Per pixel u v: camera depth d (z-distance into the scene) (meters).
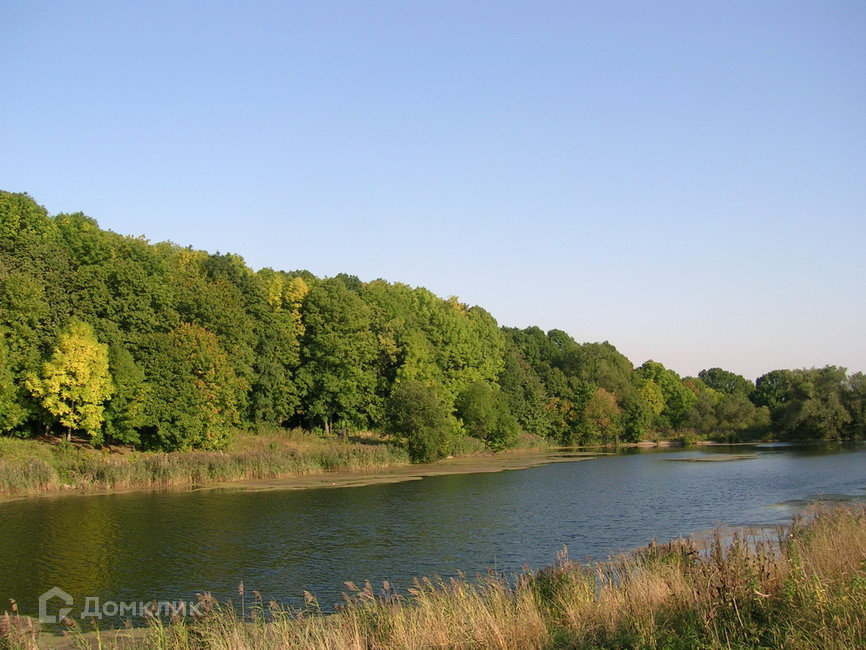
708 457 81.56
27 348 53.91
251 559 27.80
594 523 35.50
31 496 45.00
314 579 24.75
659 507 40.84
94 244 63.47
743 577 13.92
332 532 33.38
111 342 58.06
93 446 56.78
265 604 21.61
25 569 26.23
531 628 13.93
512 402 106.62
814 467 64.31
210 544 30.59
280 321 79.06
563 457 86.12
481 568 25.92
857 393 99.44
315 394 79.56
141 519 36.78
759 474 59.38
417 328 93.19
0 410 50.41
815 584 12.60
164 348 59.72
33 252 57.94
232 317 70.88
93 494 46.44
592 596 15.94
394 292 99.81
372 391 82.06
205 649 14.98
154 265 66.38
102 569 26.23
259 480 56.00
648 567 17.56
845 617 11.40
